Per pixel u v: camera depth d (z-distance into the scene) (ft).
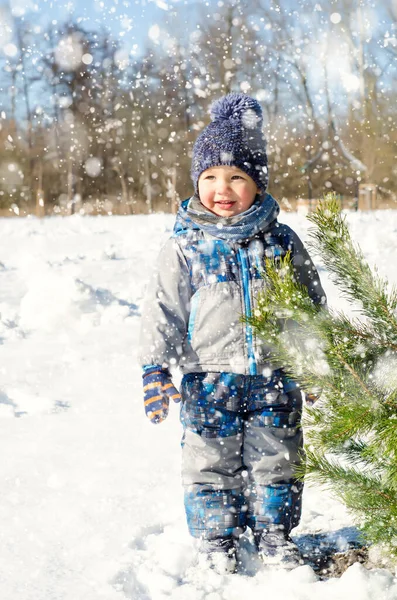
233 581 7.23
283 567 7.58
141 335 8.10
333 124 101.09
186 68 70.13
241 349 7.93
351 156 102.58
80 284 21.36
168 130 108.88
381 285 7.13
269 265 7.54
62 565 7.52
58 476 10.02
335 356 6.88
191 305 8.09
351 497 6.99
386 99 99.40
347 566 7.66
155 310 8.09
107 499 9.20
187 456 8.05
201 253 8.15
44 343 18.72
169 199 125.80
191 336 8.06
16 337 19.39
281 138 101.71
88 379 15.46
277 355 7.61
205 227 8.19
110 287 26.30
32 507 9.00
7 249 41.24
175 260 8.20
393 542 6.91
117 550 7.86
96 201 119.03
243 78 77.82
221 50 72.90
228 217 8.17
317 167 98.84
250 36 77.15
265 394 7.98
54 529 8.39
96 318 20.68
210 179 8.32
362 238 37.91
